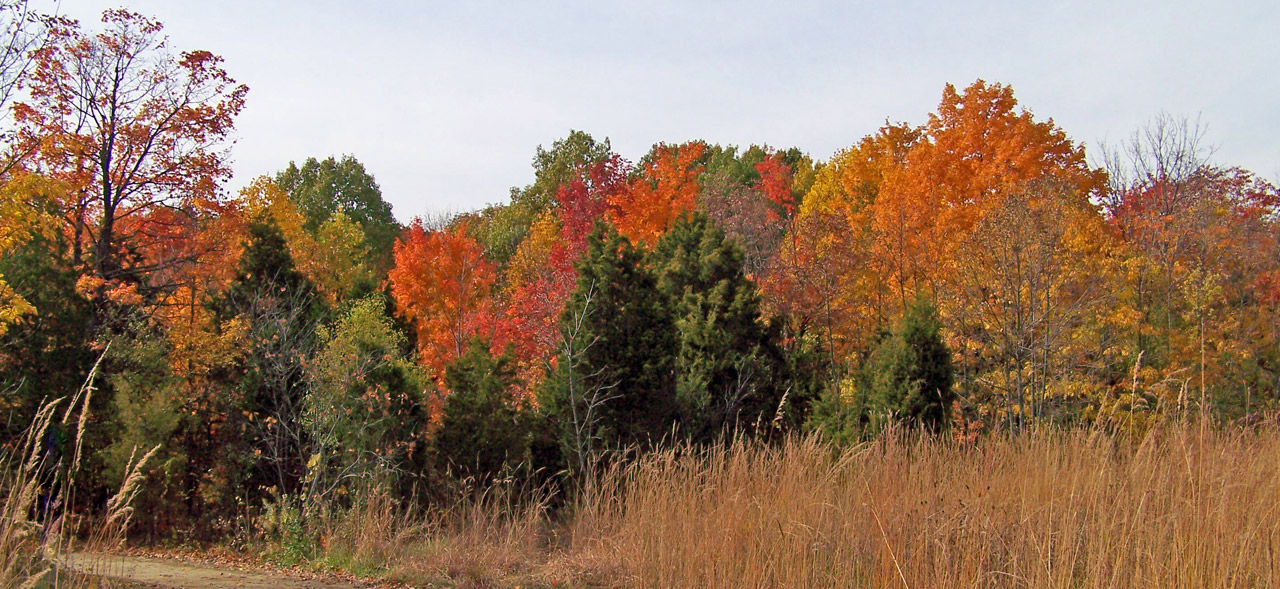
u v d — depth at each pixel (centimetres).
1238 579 792
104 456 1788
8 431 1752
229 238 2784
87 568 845
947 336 2238
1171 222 2394
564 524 1734
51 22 2438
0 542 692
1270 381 2000
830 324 2541
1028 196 2158
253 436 1925
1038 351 1969
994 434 1196
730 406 2217
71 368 1920
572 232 3834
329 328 2194
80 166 2547
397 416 1919
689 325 2466
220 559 1551
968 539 891
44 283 1972
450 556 1320
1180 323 2117
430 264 3447
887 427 1303
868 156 3706
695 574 1023
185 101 2791
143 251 3070
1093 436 955
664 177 4075
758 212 3853
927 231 2680
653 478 1249
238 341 2006
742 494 1119
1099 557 812
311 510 1600
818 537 972
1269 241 2583
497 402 2070
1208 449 898
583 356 2131
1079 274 2086
